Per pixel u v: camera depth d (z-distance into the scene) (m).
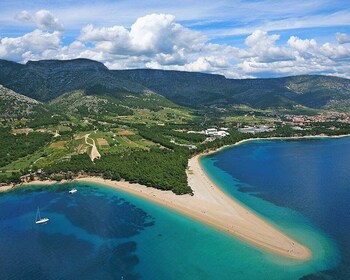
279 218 195.38
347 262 151.00
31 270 154.00
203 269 149.75
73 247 173.00
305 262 152.12
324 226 185.00
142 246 171.12
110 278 146.12
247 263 152.88
